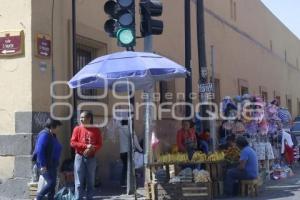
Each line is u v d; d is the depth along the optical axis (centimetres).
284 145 1773
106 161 1430
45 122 1204
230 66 2691
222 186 1217
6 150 1184
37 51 1190
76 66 1312
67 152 1269
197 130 1509
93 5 1418
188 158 1168
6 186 1177
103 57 1095
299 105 4972
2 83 1195
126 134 1352
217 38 2497
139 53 1079
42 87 1203
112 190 1289
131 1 1098
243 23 3030
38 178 1148
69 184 1195
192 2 2191
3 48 1192
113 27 1121
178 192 1112
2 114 1195
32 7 1180
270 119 1650
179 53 2047
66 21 1299
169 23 1950
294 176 1689
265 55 3591
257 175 1217
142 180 1361
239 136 1303
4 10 1198
